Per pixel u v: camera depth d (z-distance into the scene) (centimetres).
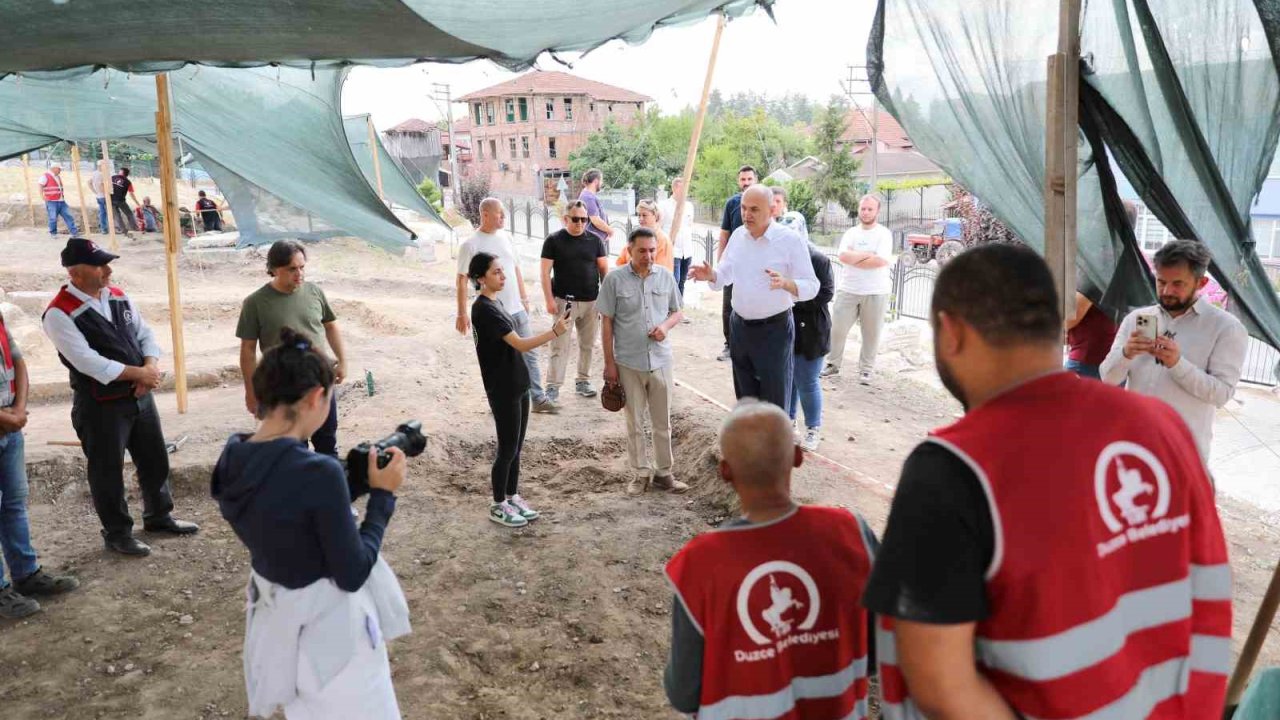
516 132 6341
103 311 461
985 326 137
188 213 2238
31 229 2178
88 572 478
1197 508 139
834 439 700
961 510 125
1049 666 126
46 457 606
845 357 1097
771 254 559
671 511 575
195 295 1478
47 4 326
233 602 456
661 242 820
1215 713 141
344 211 902
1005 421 131
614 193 5041
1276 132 303
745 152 5722
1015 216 345
